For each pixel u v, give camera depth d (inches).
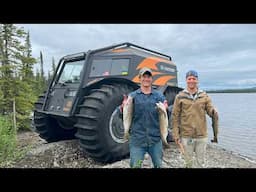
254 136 432.8
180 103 170.7
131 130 156.5
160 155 157.2
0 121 238.4
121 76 244.1
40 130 286.7
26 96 500.1
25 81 516.4
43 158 229.0
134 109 154.8
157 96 156.6
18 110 477.1
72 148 246.8
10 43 500.7
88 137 206.1
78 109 223.0
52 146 252.7
